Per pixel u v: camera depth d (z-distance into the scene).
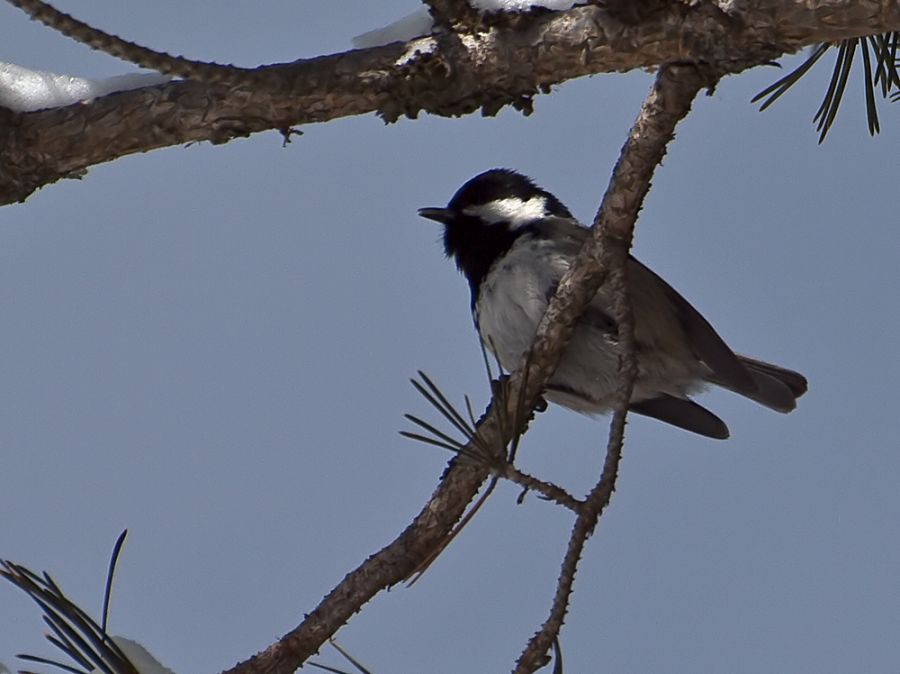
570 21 5.74
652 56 5.61
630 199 5.98
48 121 6.12
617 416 5.46
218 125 6.01
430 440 4.78
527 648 4.52
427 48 5.92
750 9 5.31
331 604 5.69
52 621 4.07
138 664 4.38
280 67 5.93
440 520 5.84
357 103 5.95
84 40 4.97
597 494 4.85
